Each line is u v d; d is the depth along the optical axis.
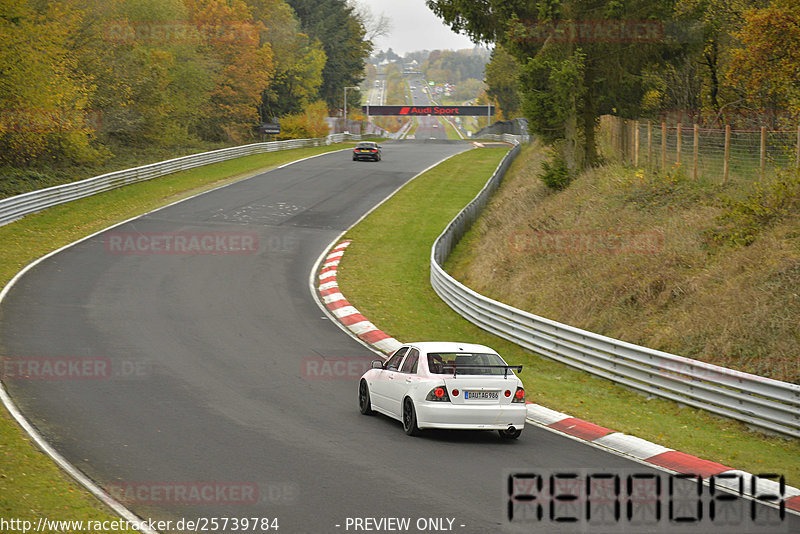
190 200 47.53
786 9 30.17
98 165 59.56
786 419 15.21
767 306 19.69
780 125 36.06
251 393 16.67
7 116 49.06
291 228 41.09
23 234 35.28
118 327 22.22
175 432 13.62
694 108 47.53
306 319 24.98
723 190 29.06
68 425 13.77
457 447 13.57
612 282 24.64
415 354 14.85
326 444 13.29
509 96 146.25
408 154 85.69
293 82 120.38
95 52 66.31
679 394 17.89
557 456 13.21
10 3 46.78
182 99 81.81
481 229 41.84
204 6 95.88
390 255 36.53
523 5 37.88
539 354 22.67
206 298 26.67
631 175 34.28
